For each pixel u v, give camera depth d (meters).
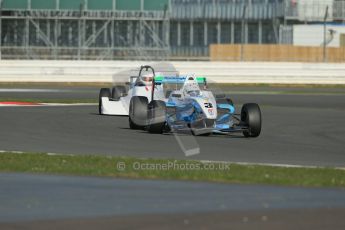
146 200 33.81
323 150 54.28
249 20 177.12
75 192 35.62
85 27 162.12
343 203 33.34
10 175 40.25
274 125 72.06
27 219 30.06
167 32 162.88
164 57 162.38
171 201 33.59
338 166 46.47
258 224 29.25
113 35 162.25
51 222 29.55
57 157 46.78
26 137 59.12
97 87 138.38
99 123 71.19
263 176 40.03
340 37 177.12
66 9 159.88
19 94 114.38
